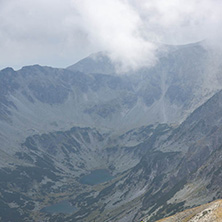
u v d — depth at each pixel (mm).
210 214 100312
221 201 106438
